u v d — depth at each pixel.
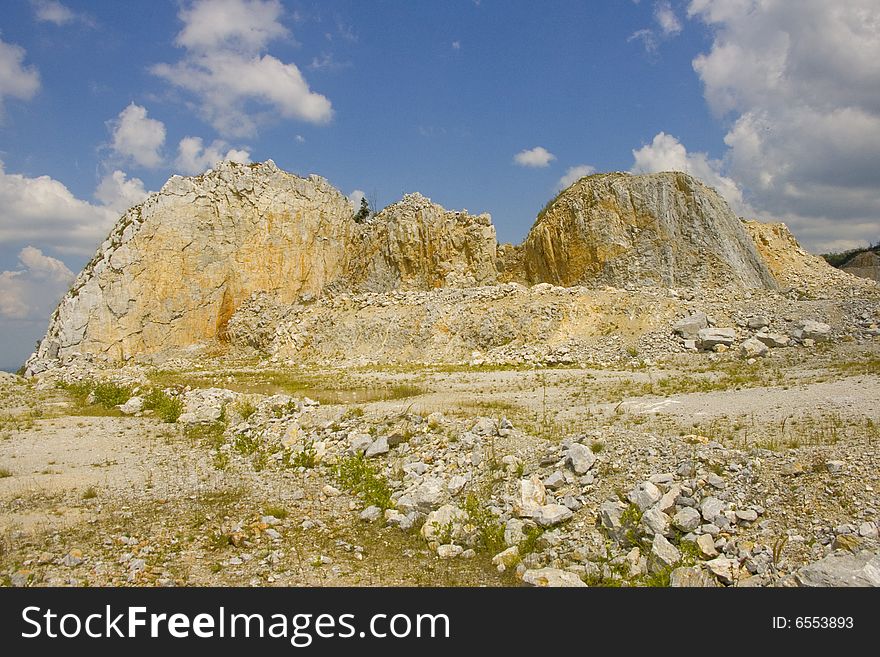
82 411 23.11
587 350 33.16
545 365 32.03
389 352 40.09
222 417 19.97
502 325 38.31
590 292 39.69
